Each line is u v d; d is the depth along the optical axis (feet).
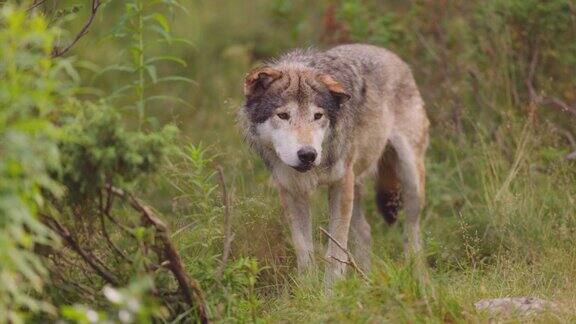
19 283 23.18
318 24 58.85
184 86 56.80
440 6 51.29
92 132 23.71
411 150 41.47
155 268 25.76
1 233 20.33
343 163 36.52
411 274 28.45
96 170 23.95
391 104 40.73
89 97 52.49
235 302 27.61
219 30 61.87
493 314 28.22
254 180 40.81
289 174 35.76
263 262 35.35
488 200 39.73
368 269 37.01
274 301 32.37
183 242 31.81
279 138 33.83
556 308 28.84
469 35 50.31
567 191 39.09
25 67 22.79
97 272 25.73
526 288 32.07
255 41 61.57
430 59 50.72
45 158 22.31
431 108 49.06
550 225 37.27
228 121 48.42
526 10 47.75
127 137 23.84
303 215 36.40
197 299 26.16
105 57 54.80
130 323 23.50
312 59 37.06
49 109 22.40
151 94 55.83
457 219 39.37
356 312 26.45
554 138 43.55
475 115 47.62
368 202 44.52
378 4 54.75
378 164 41.52
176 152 25.50
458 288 31.09
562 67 47.91
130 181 24.30
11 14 21.50
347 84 37.04
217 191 36.45
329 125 34.88
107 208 25.04
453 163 45.73
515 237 36.99
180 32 60.03
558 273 33.22
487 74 48.42
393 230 42.34
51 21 30.81
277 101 34.06
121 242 26.78
